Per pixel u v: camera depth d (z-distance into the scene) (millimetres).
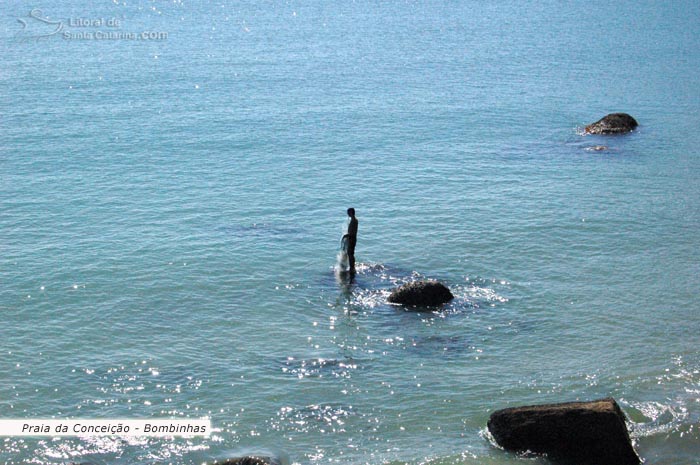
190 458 25938
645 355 32688
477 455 26125
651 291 38719
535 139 69312
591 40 139750
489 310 36594
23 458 25641
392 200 52094
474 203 51406
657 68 107438
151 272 40188
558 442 26156
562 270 41094
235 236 45375
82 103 82312
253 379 30547
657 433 27391
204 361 31828
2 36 137250
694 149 65625
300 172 58469
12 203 50562
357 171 58844
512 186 55219
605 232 46469
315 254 42844
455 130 72438
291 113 78750
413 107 82375
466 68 108500
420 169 59438
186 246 43719
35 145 65125
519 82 97938
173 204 50969
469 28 161625
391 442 26906
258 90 90938
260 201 51781
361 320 35500
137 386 29938
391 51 125562
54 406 28547
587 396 29578
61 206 50188
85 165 59656
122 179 56250
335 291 38406
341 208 50500
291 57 117875
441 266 41438
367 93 89938
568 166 60500
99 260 41594
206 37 142625
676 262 42312
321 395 29547
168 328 34625
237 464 24750
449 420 28156
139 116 76688
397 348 33094
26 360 31578
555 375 31078
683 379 30812
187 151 64062
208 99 85500
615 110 81312
